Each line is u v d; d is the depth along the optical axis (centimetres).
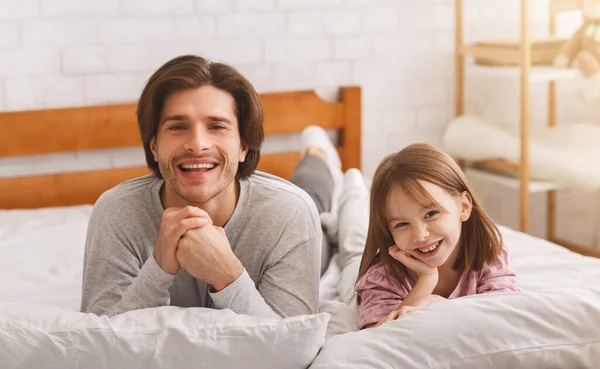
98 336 101
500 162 268
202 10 260
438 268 136
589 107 292
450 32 284
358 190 188
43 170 253
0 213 229
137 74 258
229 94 116
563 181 249
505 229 204
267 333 102
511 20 288
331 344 106
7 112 244
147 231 121
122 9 253
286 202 122
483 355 104
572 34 258
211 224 113
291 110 268
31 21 245
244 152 121
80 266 182
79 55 251
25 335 101
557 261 172
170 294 123
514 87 292
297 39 270
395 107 285
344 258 173
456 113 284
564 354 106
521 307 108
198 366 101
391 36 279
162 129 114
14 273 176
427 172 124
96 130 252
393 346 104
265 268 123
